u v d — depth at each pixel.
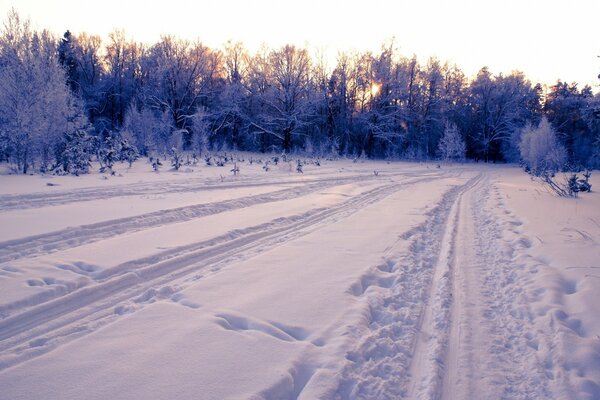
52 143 19.72
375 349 3.85
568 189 16.23
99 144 25.58
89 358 3.52
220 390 3.11
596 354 3.65
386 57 52.19
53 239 7.36
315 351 3.75
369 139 51.09
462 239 8.42
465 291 5.43
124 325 4.16
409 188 18.27
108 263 6.04
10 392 3.04
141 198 12.16
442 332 4.27
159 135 33.56
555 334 4.07
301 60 47.94
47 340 3.92
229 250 7.25
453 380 3.46
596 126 26.12
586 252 6.89
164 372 3.33
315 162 32.62
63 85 20.94
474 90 58.78
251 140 47.41
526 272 6.02
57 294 4.97
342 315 4.50
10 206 10.16
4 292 4.85
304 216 10.64
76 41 51.00
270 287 5.32
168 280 5.68
